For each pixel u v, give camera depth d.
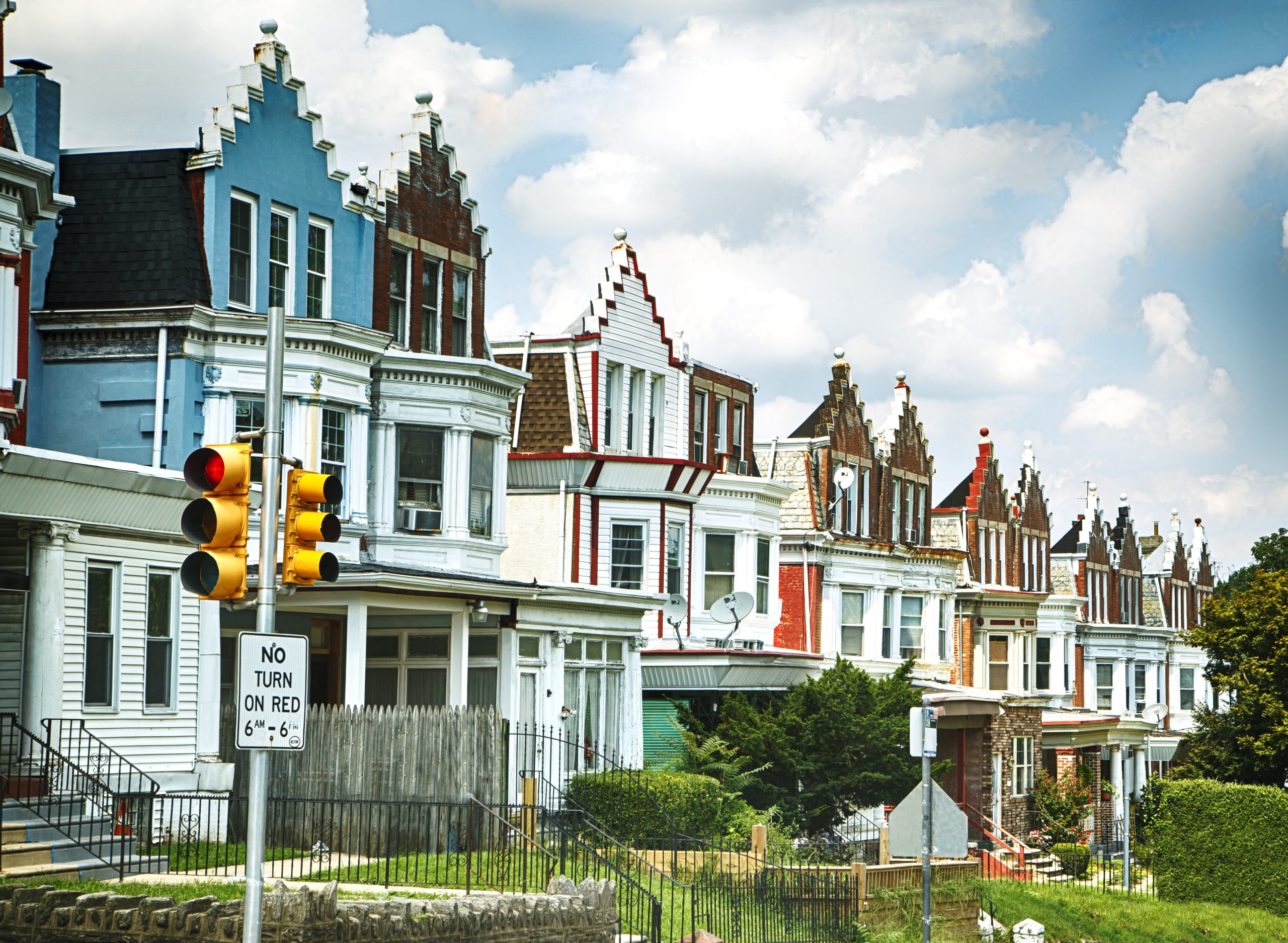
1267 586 51.59
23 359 27.03
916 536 56.03
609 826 30.88
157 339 29.14
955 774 47.50
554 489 39.78
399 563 32.75
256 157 30.64
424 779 26.33
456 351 35.81
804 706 38.47
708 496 43.78
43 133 30.02
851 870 28.09
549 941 20.02
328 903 17.00
